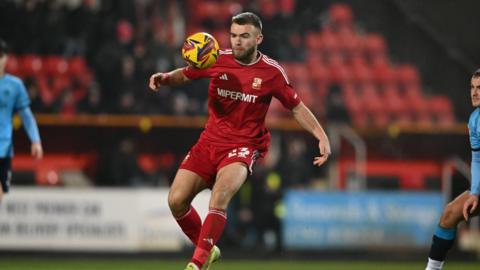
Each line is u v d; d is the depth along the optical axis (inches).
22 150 2116.1
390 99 2797.7
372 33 2984.7
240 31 966.4
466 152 2229.3
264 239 2069.4
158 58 2442.2
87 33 2564.0
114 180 2041.1
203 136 1005.8
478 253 2149.4
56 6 2591.0
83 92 2409.0
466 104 2839.6
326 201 2057.1
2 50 1294.3
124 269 1679.4
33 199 1905.8
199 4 2859.3
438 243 1030.4
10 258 1891.0
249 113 992.9
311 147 2178.9
